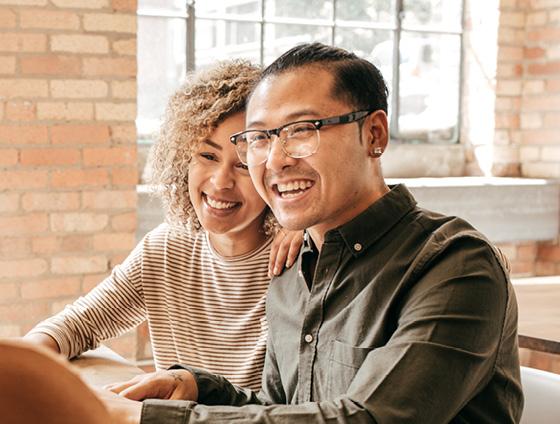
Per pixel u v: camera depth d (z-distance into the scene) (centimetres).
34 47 355
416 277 123
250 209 168
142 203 382
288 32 458
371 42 481
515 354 129
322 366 134
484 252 121
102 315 181
